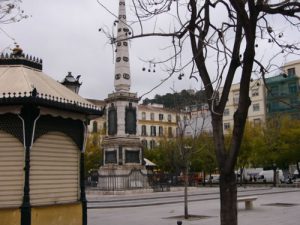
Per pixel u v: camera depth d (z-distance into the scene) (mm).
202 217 17734
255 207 21797
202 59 6887
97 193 36625
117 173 38562
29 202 11008
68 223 12109
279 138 48188
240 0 6113
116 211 21672
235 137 6367
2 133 11281
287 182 53750
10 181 11086
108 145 40281
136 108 41125
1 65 12586
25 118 11125
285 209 20547
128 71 41375
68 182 12445
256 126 54281
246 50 6262
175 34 6848
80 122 13055
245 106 6359
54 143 12094
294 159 47812
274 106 70875
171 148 53969
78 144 12922
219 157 6500
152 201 28250
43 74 13188
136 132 40812
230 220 6293
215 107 6676
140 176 39625
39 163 11508
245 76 6316
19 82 11602
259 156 49031
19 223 10789
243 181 56438
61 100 11727
